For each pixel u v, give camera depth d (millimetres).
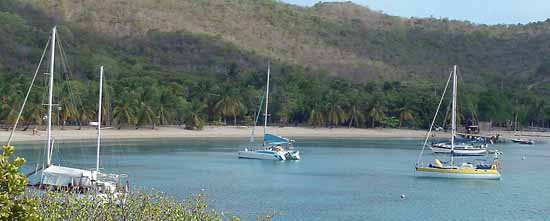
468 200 79062
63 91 160875
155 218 33781
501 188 89312
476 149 147375
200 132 185875
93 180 63062
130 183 83812
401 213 70000
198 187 83125
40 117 150000
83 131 163625
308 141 183875
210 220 36969
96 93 177250
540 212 72188
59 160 107562
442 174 98312
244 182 89875
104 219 32875
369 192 83625
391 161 126250
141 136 170250
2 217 21266
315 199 77125
